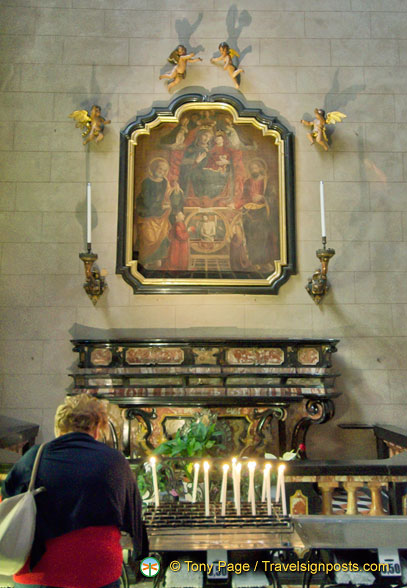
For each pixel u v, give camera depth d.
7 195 7.13
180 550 2.58
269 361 6.48
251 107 7.37
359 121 7.42
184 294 6.96
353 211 7.25
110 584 2.18
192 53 7.25
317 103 7.43
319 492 4.06
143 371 6.36
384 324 7.05
